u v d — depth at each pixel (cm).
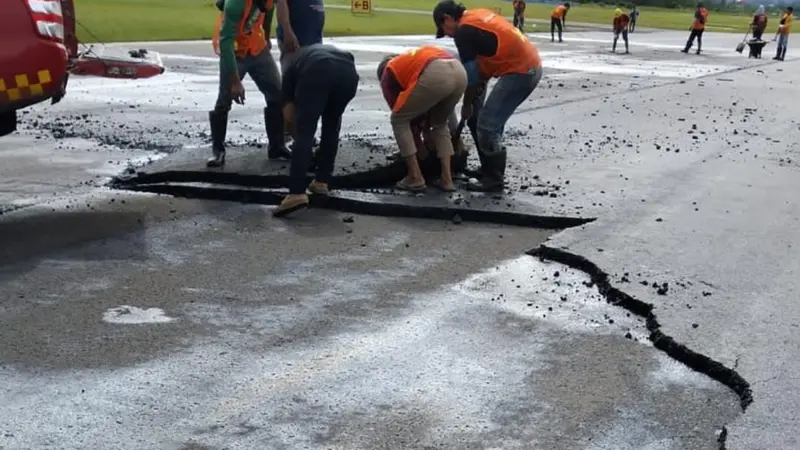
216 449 347
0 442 347
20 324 466
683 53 3222
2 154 903
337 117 710
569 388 411
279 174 754
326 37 3023
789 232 681
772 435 363
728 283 553
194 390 397
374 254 613
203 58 2064
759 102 1623
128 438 353
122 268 563
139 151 934
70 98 1336
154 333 460
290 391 398
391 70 734
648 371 433
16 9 597
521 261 608
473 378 418
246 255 600
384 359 436
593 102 1535
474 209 710
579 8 8556
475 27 732
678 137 1155
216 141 782
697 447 359
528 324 491
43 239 619
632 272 567
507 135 1126
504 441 360
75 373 410
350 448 350
